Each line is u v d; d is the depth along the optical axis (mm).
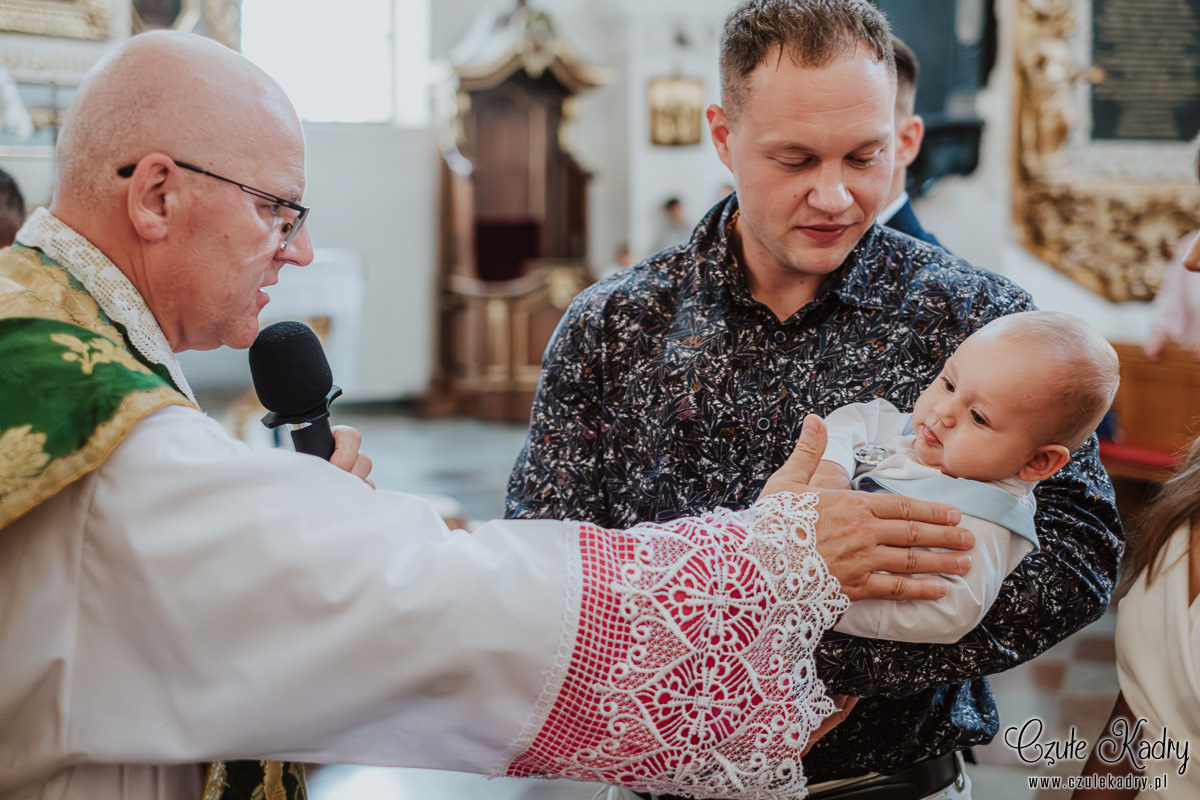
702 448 1521
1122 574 1557
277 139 1285
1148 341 5688
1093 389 1318
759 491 1497
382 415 10375
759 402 1518
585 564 1165
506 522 1229
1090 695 3672
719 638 1161
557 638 1131
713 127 1605
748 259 1578
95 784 1183
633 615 1145
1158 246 7051
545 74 10242
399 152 10469
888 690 1321
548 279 9984
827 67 1341
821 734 1357
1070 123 6957
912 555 1248
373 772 3307
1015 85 6922
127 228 1254
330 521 1137
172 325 1317
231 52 1285
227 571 1110
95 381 1148
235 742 1130
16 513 1097
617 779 1184
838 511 1252
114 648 1141
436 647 1117
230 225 1257
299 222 1344
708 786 1180
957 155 6977
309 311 7254
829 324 1532
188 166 1228
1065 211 7027
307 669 1106
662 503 1521
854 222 1421
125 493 1131
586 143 11047
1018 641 1360
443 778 3271
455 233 10312
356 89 10305
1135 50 6949
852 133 1348
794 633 1201
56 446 1112
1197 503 1406
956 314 1521
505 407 10039
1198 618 1374
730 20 1455
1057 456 1349
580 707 1144
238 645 1117
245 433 7109
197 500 1129
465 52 10164
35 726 1146
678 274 1628
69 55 7035
